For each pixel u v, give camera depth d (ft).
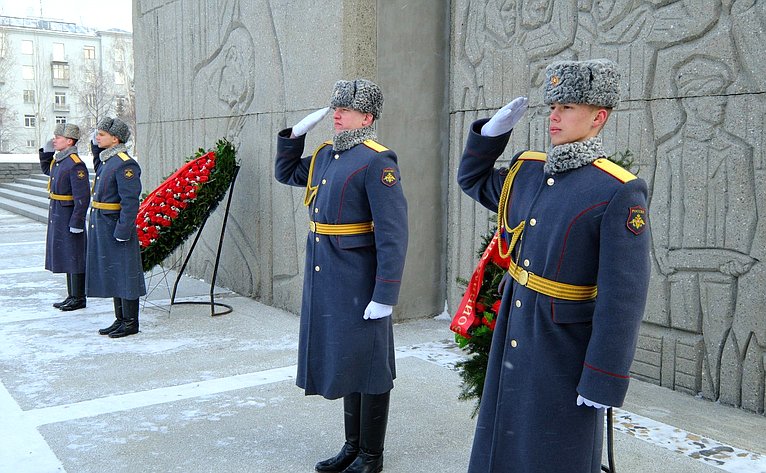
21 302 22.58
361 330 10.14
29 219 48.44
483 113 18.20
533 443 7.11
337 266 10.21
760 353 12.73
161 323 19.81
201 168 20.44
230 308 21.18
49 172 21.81
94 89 177.99
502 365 7.43
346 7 18.01
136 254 18.34
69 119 193.06
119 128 18.17
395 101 18.79
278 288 21.68
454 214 19.47
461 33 18.80
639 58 14.23
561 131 7.02
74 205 20.89
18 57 185.88
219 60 24.47
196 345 17.60
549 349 7.08
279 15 20.74
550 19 16.08
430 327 19.16
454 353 16.76
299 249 20.51
